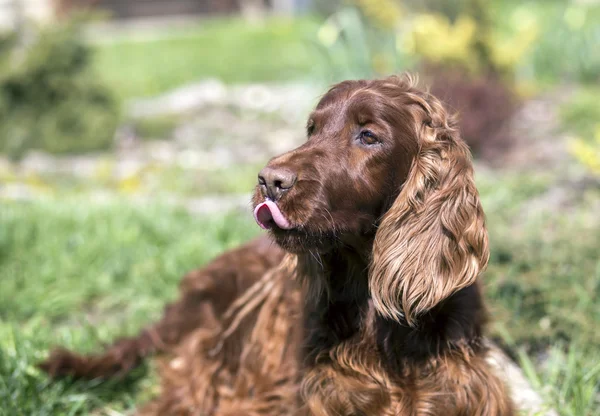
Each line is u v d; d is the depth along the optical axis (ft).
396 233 3.80
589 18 20.47
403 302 3.76
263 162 11.32
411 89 4.00
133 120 14.19
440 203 3.77
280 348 4.42
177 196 8.84
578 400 4.33
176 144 12.98
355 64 13.35
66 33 12.34
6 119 12.05
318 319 4.02
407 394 3.87
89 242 6.75
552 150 10.72
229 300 4.91
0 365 4.70
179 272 6.27
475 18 12.89
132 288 6.18
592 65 15.79
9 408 4.46
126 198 8.30
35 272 6.26
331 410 3.89
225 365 4.70
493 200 7.50
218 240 6.73
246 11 33.40
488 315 4.12
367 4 13.67
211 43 25.00
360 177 3.79
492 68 12.27
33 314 5.81
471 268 3.75
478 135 10.63
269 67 20.25
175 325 5.08
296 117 14.37
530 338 4.87
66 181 10.22
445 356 3.86
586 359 4.67
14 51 12.30
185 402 4.67
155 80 19.70
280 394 4.39
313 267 4.00
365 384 3.88
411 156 3.85
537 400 4.29
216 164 11.33
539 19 19.48
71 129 12.28
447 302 3.88
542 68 16.20
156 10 34.06
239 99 16.33
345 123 3.85
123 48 25.27
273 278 4.59
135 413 4.67
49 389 4.70
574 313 4.95
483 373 3.88
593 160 7.78
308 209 3.66
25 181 9.62
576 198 7.61
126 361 4.97
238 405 4.53
